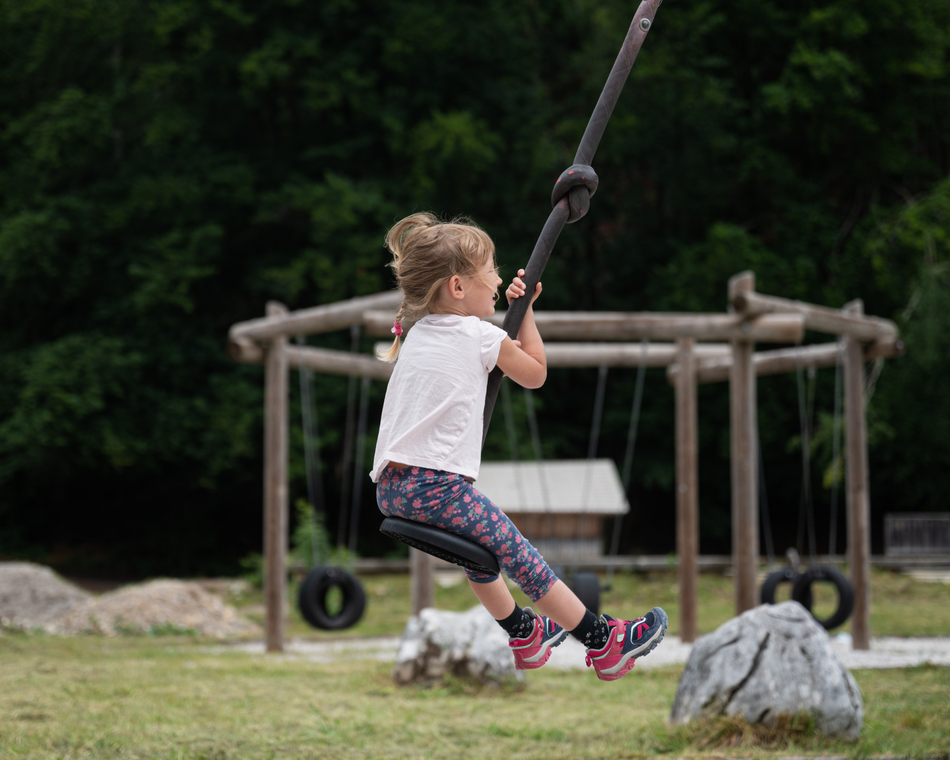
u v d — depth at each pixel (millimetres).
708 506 26359
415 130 22969
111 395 22484
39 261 21641
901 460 24078
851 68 23656
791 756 4574
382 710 6055
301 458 22766
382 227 22484
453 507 2461
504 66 24812
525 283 2635
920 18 24297
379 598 16125
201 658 9180
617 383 25812
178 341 23094
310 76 22766
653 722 5516
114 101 23500
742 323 9477
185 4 22609
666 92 25344
